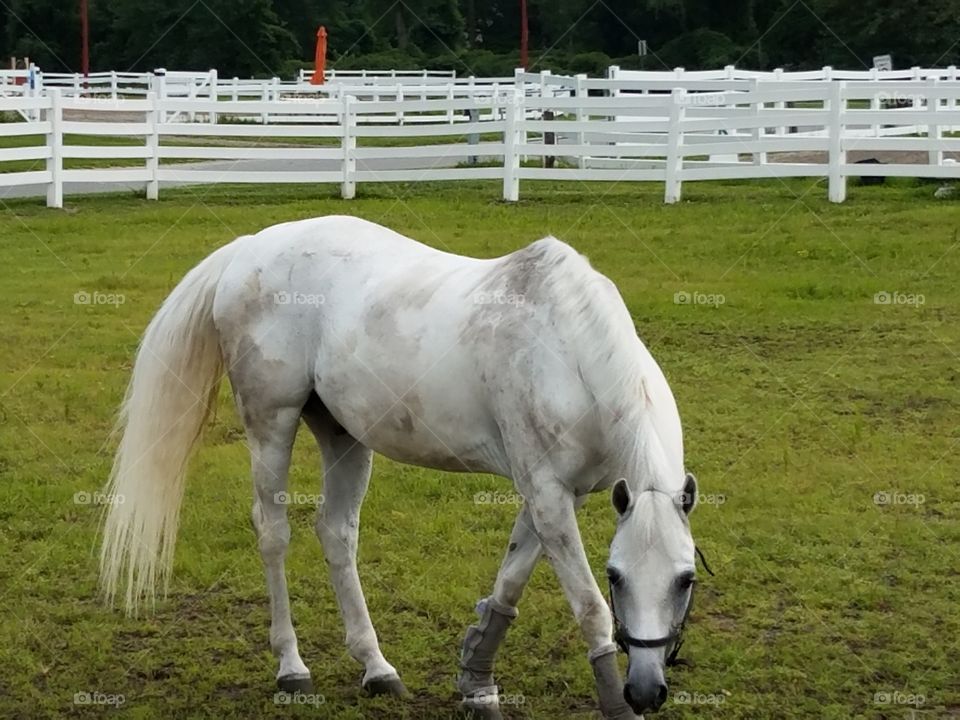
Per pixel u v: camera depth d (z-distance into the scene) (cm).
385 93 2686
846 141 1622
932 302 1131
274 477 529
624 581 383
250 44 4384
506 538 677
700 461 774
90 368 1003
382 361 484
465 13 5162
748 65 4356
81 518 709
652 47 4600
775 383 929
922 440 808
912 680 513
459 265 494
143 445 534
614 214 1594
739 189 1784
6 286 1268
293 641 521
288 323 518
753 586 608
